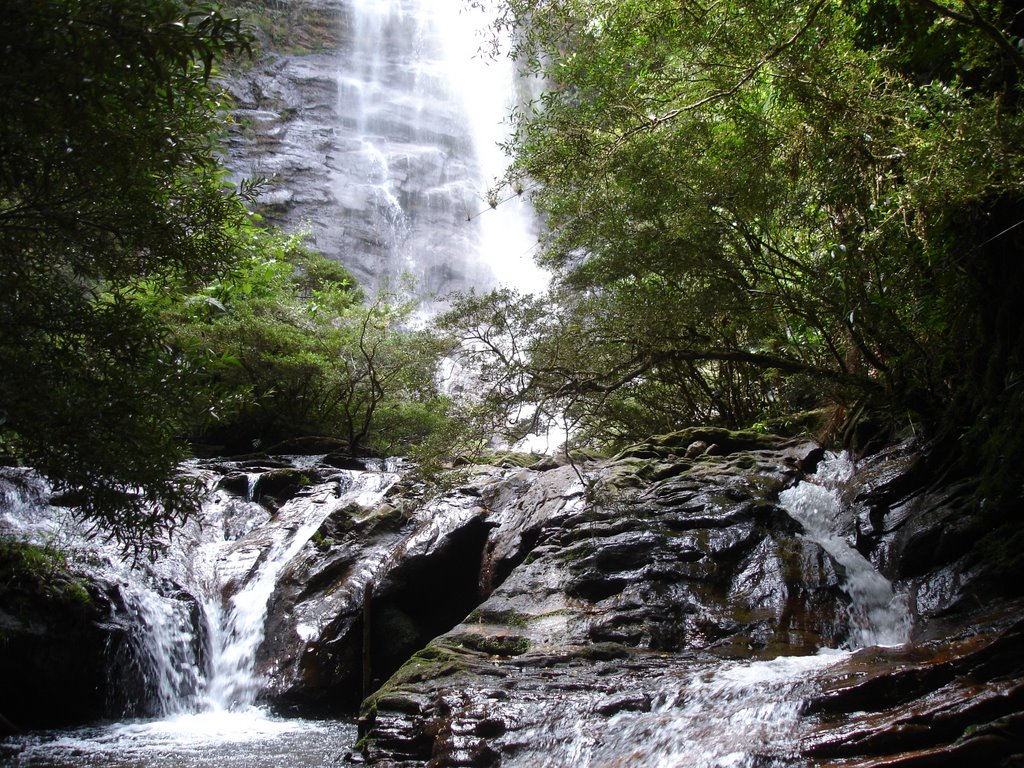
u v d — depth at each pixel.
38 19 2.98
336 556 10.08
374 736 5.90
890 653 5.24
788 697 4.79
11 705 8.02
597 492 8.87
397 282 25.66
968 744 3.88
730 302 8.12
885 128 5.77
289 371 15.66
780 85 6.02
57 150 3.77
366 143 28.55
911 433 8.60
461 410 8.79
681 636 7.00
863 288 7.49
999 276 6.82
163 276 5.07
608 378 8.40
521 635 7.19
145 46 3.11
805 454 9.27
